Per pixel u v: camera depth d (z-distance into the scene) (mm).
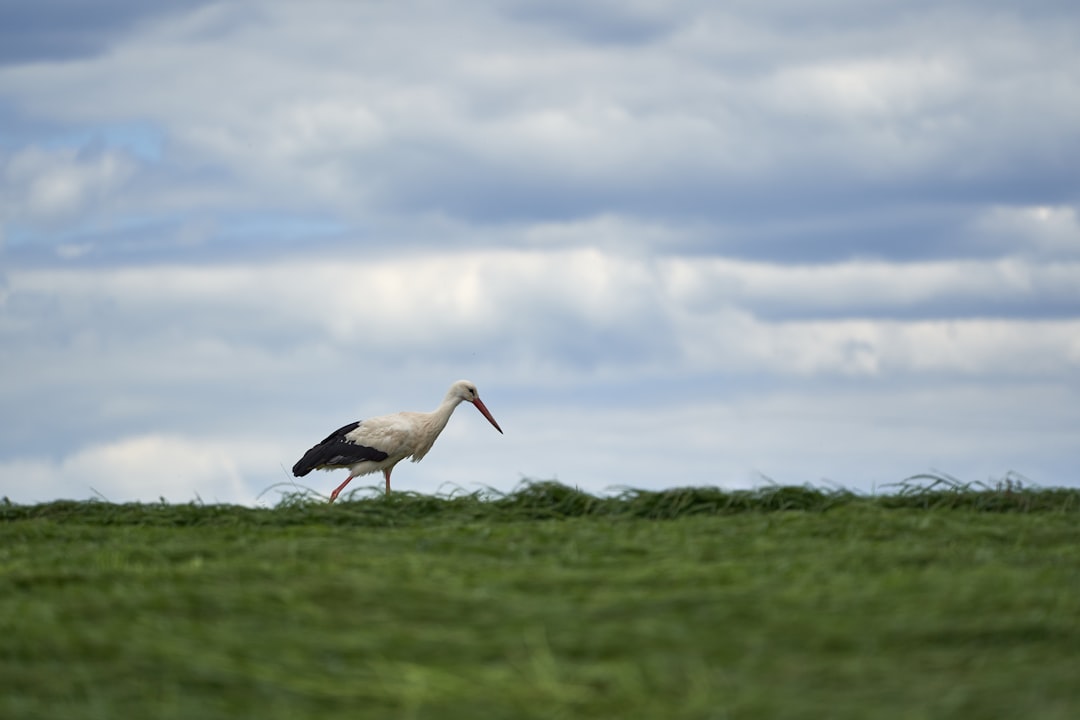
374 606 10641
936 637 9719
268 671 9156
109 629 10188
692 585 11375
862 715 8188
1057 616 10227
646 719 8211
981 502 17688
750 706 8297
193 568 12594
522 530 15148
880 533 14547
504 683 8859
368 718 8414
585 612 10336
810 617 10070
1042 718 8102
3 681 9250
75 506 19297
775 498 17438
